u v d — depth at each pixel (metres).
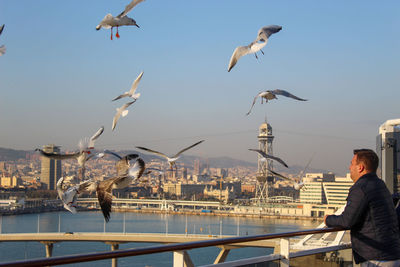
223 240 7.00
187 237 118.56
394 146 22.38
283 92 11.23
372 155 7.86
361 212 7.56
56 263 5.22
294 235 7.97
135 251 5.94
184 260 6.73
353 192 7.68
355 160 8.02
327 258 9.55
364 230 7.64
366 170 7.86
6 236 119.44
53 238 119.44
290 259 8.84
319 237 25.20
